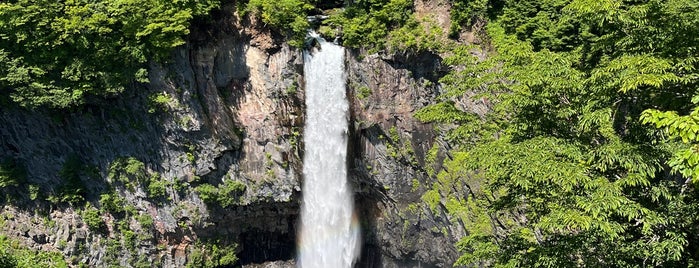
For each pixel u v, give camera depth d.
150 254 41.06
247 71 38.81
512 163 15.41
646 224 13.77
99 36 34.44
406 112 39.53
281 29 38.38
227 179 39.88
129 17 34.44
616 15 15.05
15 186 40.47
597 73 14.53
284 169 40.41
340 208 43.16
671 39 14.49
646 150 14.62
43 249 40.53
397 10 38.38
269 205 41.88
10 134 39.25
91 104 37.31
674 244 14.01
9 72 33.56
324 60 39.59
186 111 36.97
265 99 39.31
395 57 38.69
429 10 38.31
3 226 40.59
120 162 38.81
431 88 39.25
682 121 11.70
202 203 39.84
